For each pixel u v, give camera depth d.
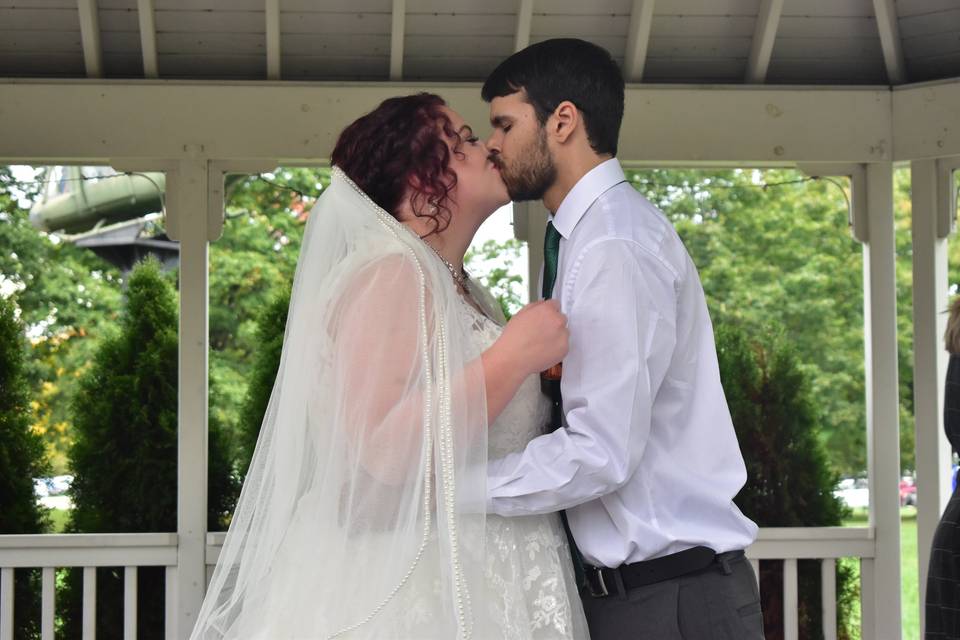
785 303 10.92
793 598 4.02
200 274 3.88
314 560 1.81
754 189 10.99
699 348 2.03
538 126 2.03
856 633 4.99
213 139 3.91
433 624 1.77
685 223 11.04
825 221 11.00
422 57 4.14
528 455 1.82
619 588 1.94
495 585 1.82
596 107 2.02
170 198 3.93
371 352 1.78
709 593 1.93
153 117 3.89
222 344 9.88
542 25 4.11
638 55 4.01
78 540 3.84
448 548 1.74
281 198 10.15
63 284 9.81
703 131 4.01
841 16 4.11
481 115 3.98
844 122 4.02
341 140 2.03
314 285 1.90
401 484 1.78
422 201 1.96
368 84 3.96
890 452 3.99
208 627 1.90
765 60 4.07
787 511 4.28
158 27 3.99
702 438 2.00
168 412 4.26
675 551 1.94
